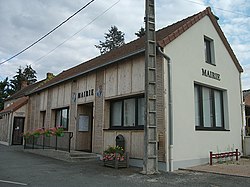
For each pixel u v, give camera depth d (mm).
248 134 15695
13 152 15336
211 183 7047
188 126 10125
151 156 8555
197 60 11203
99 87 12617
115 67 11766
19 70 57094
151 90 9047
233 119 13055
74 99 14523
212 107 12102
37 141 15578
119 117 11773
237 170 9023
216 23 12727
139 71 10422
